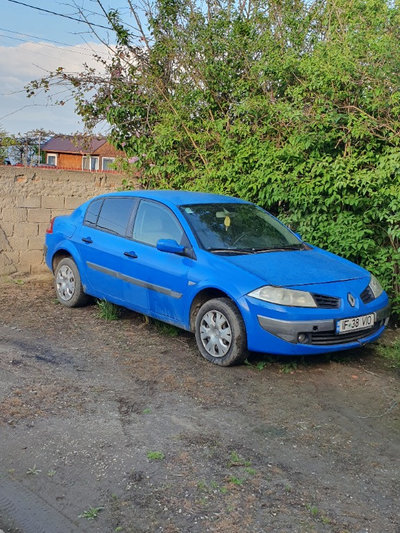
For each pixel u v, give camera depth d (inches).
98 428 168.4
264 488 140.3
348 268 241.8
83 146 449.1
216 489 138.6
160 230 254.4
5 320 277.1
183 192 281.9
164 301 243.3
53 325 271.1
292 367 223.6
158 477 143.0
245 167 346.0
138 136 414.9
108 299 276.2
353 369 227.1
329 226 304.3
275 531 123.6
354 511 132.7
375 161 304.8
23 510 129.3
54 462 148.9
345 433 173.5
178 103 387.5
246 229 255.8
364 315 223.0
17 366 215.5
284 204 339.0
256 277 215.9
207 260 229.8
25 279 366.6
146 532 122.1
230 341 218.1
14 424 168.4
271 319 208.1
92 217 290.8
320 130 316.8
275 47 370.6
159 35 412.2
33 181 369.7
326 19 370.9
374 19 319.0
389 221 289.6
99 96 419.5
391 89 297.0
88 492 136.2
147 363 224.4
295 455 158.2
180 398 192.7
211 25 387.2
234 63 386.3
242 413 183.5
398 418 185.5
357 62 305.0
